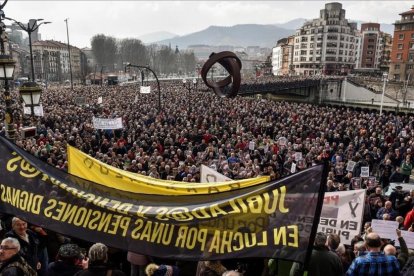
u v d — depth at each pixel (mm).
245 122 29406
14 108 30125
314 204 3762
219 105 40844
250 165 15266
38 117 25734
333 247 6375
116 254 6629
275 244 3779
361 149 20219
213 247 4008
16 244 4551
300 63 154625
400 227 9359
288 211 3836
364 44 155000
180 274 6293
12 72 9594
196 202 4367
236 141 21453
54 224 4465
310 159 17906
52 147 16609
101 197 4590
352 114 36750
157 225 4234
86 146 18547
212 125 26938
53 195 4613
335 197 8195
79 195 4566
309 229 3725
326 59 145875
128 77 133375
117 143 19406
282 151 19844
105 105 36844
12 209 4652
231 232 3973
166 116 29891
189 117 30172
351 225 8078
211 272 5133
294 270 4758
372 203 11594
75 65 153125
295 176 3910
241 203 4031
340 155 18531
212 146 18797
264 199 3949
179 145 20625
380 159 19750
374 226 8125
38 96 11242
